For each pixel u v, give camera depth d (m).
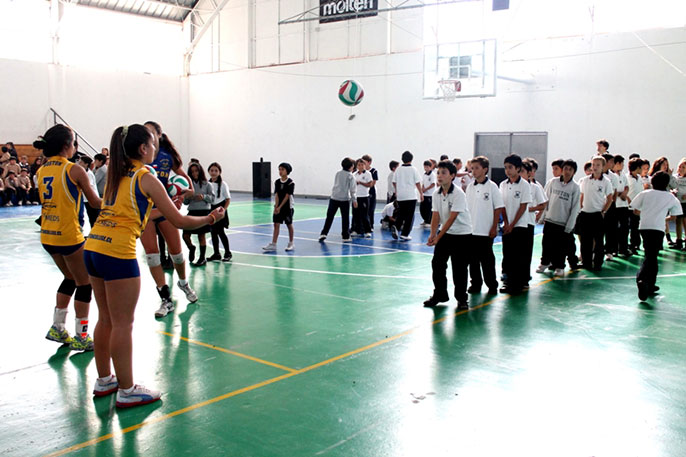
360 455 3.16
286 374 4.36
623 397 3.96
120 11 22.81
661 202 6.52
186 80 25.30
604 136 15.99
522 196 6.84
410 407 3.78
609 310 6.20
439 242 6.28
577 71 16.25
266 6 22.56
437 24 18.48
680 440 3.35
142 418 3.62
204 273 8.12
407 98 19.38
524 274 7.12
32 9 20.95
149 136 3.67
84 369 4.49
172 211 3.62
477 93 16.47
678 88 14.84
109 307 3.69
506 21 17.19
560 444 3.30
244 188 24.03
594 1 15.85
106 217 3.62
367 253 9.86
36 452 3.19
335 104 21.02
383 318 5.89
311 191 22.06
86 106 22.33
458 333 5.38
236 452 3.19
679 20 14.93
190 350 4.90
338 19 20.34
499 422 3.57
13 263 8.82
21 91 20.61
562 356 4.76
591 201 8.23
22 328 5.54
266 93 22.86
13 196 17.67
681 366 4.55
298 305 6.40
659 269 8.43
